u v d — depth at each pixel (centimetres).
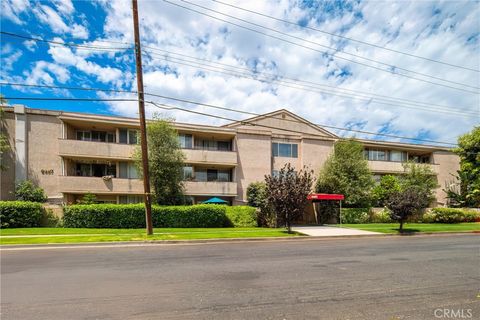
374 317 452
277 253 1051
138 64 1438
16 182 2114
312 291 583
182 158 2309
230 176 2803
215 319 441
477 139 3166
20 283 637
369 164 3166
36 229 1647
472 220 2777
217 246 1246
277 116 3084
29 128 2223
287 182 1711
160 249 1144
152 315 456
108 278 680
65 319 441
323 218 2591
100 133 2528
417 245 1313
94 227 1820
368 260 922
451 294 572
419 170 2977
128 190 2295
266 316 453
